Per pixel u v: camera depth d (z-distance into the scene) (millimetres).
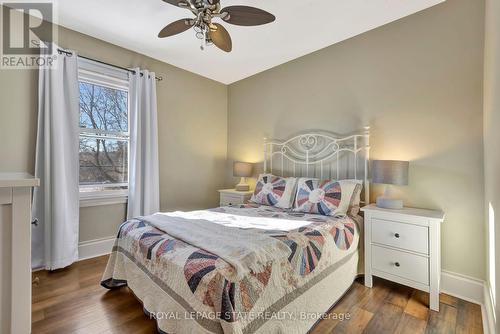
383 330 1592
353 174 2684
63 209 2398
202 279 1153
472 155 1993
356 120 2664
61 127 2391
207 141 3828
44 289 2039
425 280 1874
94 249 2730
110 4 2129
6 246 661
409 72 2314
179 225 1816
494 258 1440
